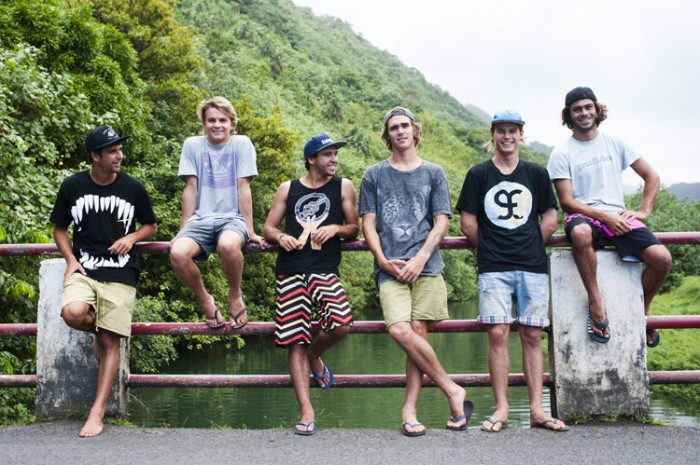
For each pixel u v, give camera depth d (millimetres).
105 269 3500
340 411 12680
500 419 3383
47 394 3715
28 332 3840
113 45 15984
